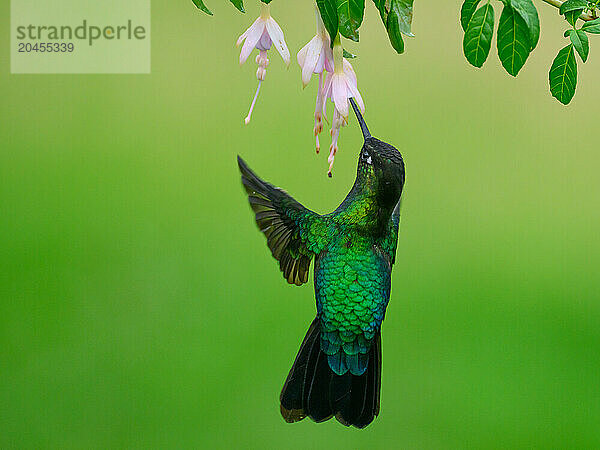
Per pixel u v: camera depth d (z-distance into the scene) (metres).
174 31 12.17
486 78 11.55
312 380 4.13
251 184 4.31
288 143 11.27
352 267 4.19
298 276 4.32
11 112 12.14
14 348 9.84
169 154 11.64
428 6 11.73
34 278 10.49
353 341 4.15
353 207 4.24
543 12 11.48
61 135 11.93
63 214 11.16
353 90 3.70
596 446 9.06
